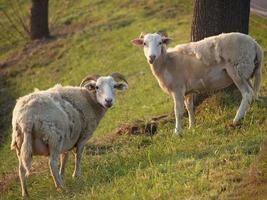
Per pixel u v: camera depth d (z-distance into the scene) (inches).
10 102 1200.8
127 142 662.5
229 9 692.7
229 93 669.3
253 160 475.5
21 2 1761.8
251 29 1044.5
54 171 526.3
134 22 1331.2
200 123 641.6
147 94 949.2
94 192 494.0
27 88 1230.3
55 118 523.2
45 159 693.3
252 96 610.2
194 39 709.9
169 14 1309.1
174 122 688.4
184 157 529.3
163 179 476.7
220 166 481.1
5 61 1401.3
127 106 926.4
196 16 706.8
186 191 444.1
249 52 600.7
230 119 628.4
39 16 1437.0
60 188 529.0
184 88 627.2
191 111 644.1
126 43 1233.4
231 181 445.7
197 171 476.4
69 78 1188.5
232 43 601.9
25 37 1496.1
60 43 1373.0
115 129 779.4
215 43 609.6
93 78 590.6
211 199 422.6
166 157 547.8
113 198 462.6
